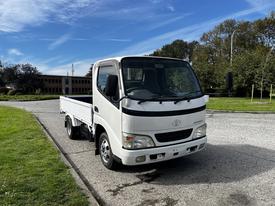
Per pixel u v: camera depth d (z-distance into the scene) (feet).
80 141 30.01
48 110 65.62
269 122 41.50
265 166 20.68
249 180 18.03
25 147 25.50
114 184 17.93
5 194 15.19
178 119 18.08
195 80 20.51
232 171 19.75
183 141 18.51
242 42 180.45
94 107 21.83
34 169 19.35
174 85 19.40
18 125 38.11
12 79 201.26
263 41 177.58
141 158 17.11
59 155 23.03
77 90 248.32
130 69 18.30
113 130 18.60
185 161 22.20
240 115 51.24
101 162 22.40
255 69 120.16
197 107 19.19
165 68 19.53
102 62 20.47
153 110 17.22
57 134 34.09
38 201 14.51
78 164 22.04
